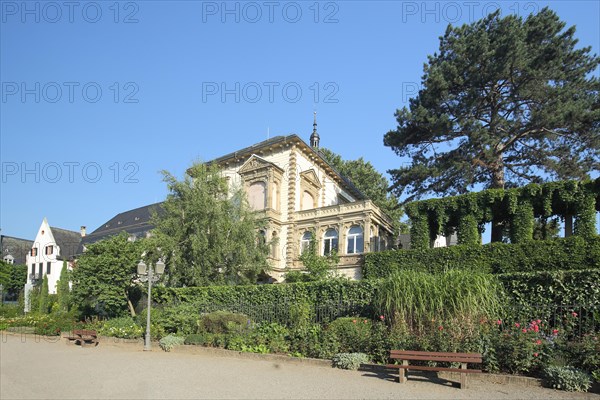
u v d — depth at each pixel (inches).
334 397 337.4
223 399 330.0
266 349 563.8
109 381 403.2
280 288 788.0
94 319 931.3
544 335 437.1
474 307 455.5
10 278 2214.6
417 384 385.7
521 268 820.6
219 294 871.1
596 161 976.3
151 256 963.3
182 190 1024.9
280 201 1366.9
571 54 993.5
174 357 570.9
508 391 360.2
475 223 922.1
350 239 1246.9
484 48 997.8
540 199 852.0
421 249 960.9
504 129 1035.3
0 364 530.0
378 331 497.7
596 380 363.3
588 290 499.8
